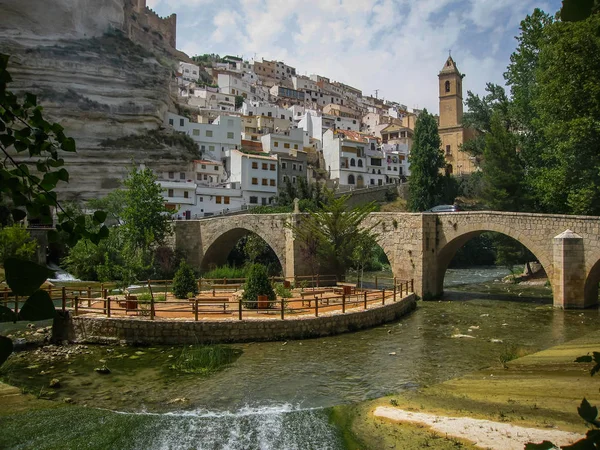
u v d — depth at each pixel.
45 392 12.65
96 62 63.84
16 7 60.12
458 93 91.38
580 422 8.88
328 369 15.04
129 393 12.67
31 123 3.32
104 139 62.75
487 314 24.91
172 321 18.27
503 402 10.49
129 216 40.12
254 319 18.97
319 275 31.06
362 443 9.21
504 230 27.95
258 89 120.56
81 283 34.12
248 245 44.78
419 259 30.14
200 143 75.75
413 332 20.61
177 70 107.56
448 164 83.31
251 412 11.36
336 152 81.50
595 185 28.03
